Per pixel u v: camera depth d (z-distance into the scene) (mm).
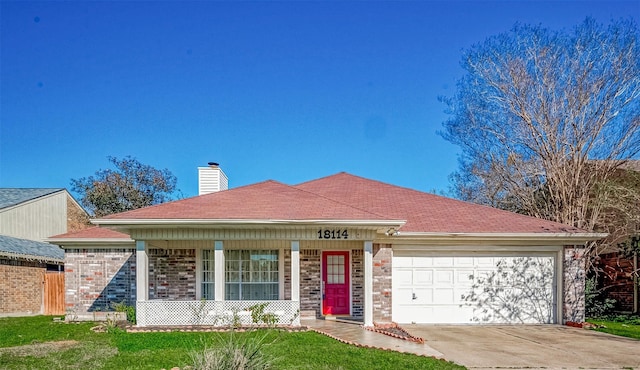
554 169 23266
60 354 10250
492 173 27891
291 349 10516
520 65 24266
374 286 15320
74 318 17578
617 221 21047
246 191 16406
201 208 14383
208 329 13289
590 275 21766
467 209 18250
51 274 22547
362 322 14961
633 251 19391
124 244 17859
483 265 16141
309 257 16250
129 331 13141
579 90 22859
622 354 10844
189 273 16109
